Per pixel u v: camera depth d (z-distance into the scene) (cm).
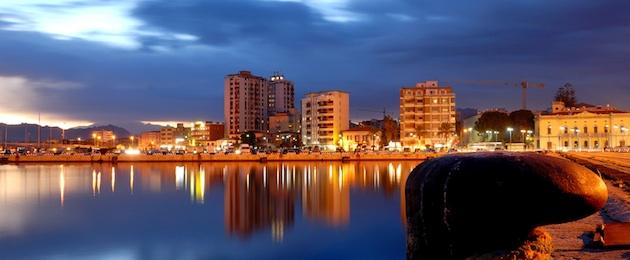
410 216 631
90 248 3419
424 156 15050
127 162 15438
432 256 602
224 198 6156
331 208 5044
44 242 3609
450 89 19088
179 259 3112
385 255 2952
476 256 588
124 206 5519
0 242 3612
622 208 2300
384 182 7919
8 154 17125
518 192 554
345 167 12362
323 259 2950
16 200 6116
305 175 9744
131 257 3170
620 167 6009
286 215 4694
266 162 15038
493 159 578
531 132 18412
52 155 16000
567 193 557
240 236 3753
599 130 17575
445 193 577
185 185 7900
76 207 5462
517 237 591
